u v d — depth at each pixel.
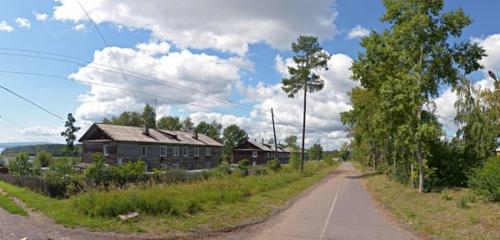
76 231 11.76
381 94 23.78
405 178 29.81
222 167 41.09
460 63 23.33
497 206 15.41
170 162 58.56
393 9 23.30
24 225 12.99
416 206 18.83
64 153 93.81
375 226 14.44
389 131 25.31
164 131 61.72
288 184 32.66
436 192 22.14
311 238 12.09
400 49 24.14
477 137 24.27
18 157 44.44
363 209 19.36
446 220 14.48
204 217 14.40
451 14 22.69
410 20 22.97
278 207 19.11
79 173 26.45
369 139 44.66
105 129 50.91
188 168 63.09
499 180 16.47
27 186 27.48
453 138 25.77
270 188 27.28
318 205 20.48
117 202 13.80
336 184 36.62
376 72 26.25
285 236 12.33
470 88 25.42
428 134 22.09
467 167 23.25
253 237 12.11
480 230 12.26
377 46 24.78
